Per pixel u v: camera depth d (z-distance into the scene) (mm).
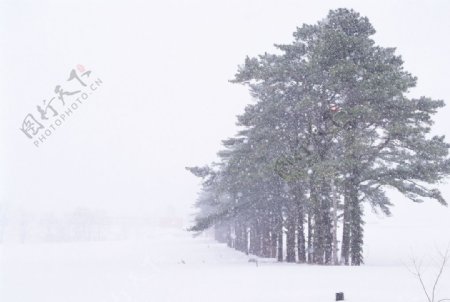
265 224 39156
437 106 23656
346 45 23797
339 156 25188
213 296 12883
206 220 32219
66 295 14344
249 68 26219
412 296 11250
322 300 11289
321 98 24953
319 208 25688
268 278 16703
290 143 26516
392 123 23781
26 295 14414
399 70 25516
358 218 24484
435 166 23078
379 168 24844
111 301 12922
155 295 13516
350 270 18516
